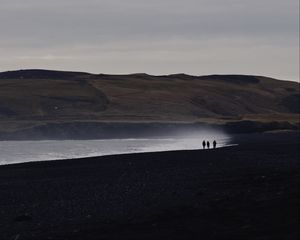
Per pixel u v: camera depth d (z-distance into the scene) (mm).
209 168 54719
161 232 22516
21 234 24688
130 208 30438
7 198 38438
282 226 21391
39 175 55688
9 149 126438
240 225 22500
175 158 72562
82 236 23016
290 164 54688
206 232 21828
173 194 35188
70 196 38094
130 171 56125
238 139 150875
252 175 43844
